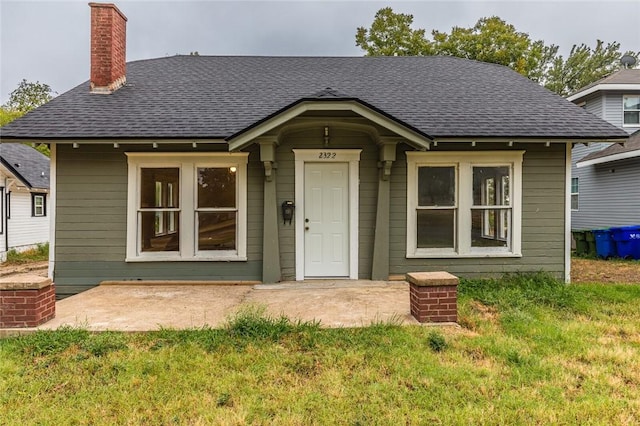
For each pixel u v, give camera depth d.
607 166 13.47
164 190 6.95
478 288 6.15
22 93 36.06
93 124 6.60
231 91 8.16
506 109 7.45
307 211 7.02
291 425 2.63
